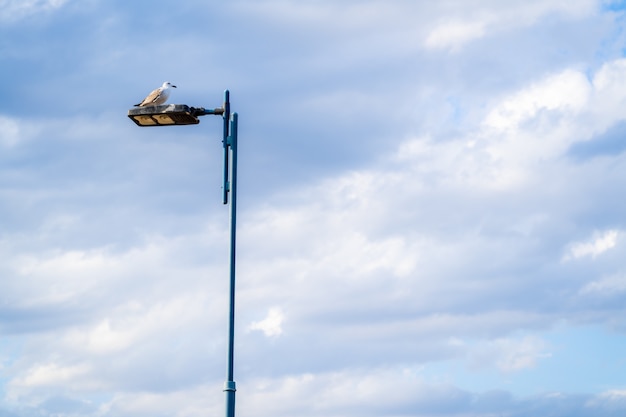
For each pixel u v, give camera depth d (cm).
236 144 3578
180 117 3575
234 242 3481
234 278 3444
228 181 3556
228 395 3341
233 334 3391
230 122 3584
